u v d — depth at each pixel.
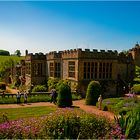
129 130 10.71
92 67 33.41
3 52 137.12
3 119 13.05
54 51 39.00
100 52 33.72
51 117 11.17
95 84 27.75
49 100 30.56
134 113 12.27
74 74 33.41
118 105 22.95
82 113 11.90
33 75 43.09
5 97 29.72
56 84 36.03
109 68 34.47
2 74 66.38
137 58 42.00
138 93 35.50
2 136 9.98
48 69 42.44
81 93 32.69
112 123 11.58
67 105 26.33
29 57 44.12
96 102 27.27
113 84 34.66
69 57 34.88
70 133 10.74
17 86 50.16
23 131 10.20
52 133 10.46
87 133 10.81
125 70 41.31
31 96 30.95
